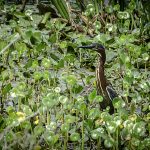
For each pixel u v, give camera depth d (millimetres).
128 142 10617
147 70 14438
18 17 17094
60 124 11109
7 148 9945
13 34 14820
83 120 10695
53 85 12625
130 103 11984
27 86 12500
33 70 13750
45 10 17547
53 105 10773
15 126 10469
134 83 12812
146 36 16469
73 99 11539
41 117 10898
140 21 16828
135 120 10789
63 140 10820
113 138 10484
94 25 16828
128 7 17438
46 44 14812
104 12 17500
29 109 10914
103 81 11906
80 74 12992
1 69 13508
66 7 17266
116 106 11023
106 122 10438
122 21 17219
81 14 17453
